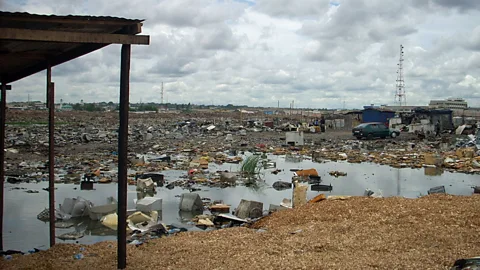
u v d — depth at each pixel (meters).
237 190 21.47
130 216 14.15
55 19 7.26
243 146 42.16
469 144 40.34
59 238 13.33
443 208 12.42
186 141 46.59
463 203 12.94
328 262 8.66
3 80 11.73
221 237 11.07
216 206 16.81
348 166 30.08
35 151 35.00
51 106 10.56
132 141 45.88
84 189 21.08
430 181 24.09
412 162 31.27
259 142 45.91
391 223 11.53
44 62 10.43
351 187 22.12
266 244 10.18
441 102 107.56
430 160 30.69
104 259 9.56
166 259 9.38
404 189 21.62
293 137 43.09
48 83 10.20
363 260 8.75
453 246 9.62
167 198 19.17
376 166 30.09
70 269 9.03
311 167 29.47
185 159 31.89
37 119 71.06
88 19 7.50
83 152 35.22
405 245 9.77
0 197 11.68
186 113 98.19
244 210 15.44
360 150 38.59
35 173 25.34
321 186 21.45
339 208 13.18
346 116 62.78
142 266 8.99
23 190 20.69
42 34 7.25
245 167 26.31
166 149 38.88
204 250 9.94
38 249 11.84
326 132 55.75
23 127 55.94
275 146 42.09
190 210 16.66
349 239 10.31
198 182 23.23
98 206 15.66
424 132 50.72
